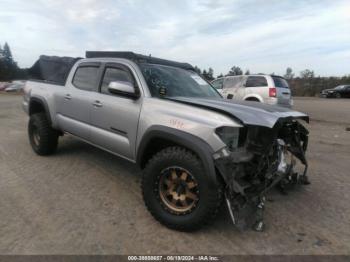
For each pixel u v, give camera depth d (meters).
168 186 3.05
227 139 2.84
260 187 3.06
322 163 5.63
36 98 5.35
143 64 3.90
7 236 2.82
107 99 3.91
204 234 2.98
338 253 2.74
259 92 10.56
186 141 2.87
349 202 3.86
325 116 13.39
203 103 3.20
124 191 3.97
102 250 2.66
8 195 3.73
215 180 2.72
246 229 2.96
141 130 3.39
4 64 89.69
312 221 3.34
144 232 2.97
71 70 4.87
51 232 2.91
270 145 3.01
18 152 5.68
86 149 5.91
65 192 3.88
